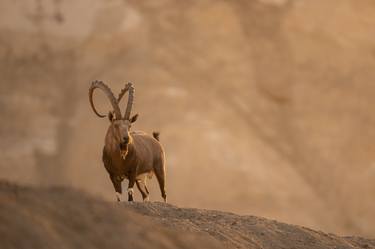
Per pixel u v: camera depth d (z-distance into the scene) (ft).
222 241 173.37
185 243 152.46
